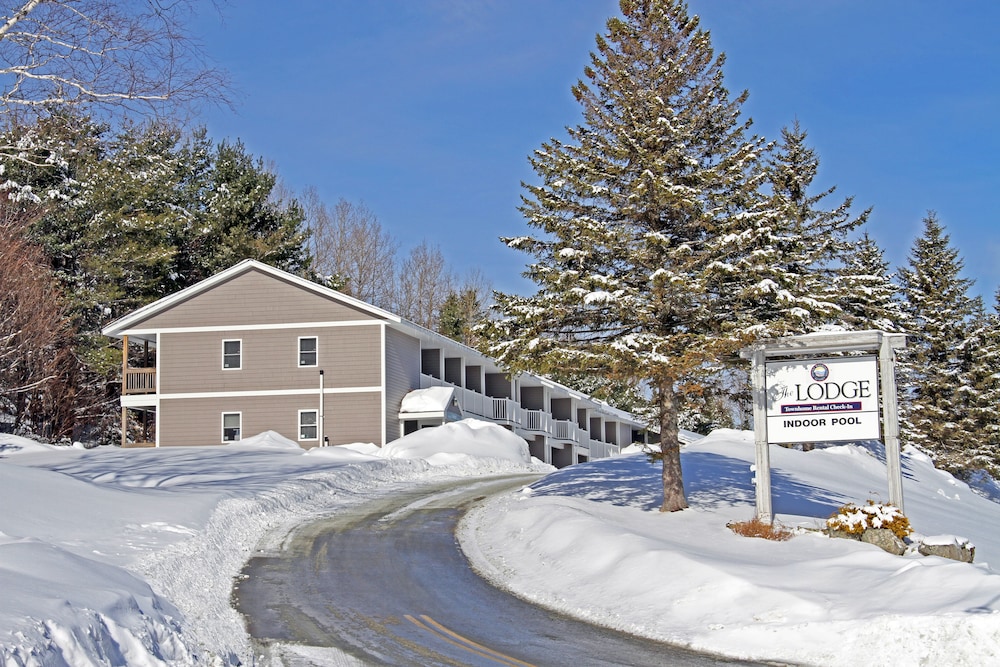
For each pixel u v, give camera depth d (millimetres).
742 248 19172
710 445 34188
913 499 31562
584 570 16125
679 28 21016
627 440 69062
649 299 19797
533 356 19797
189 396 40562
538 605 14383
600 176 20281
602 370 19781
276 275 40719
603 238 19578
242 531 19391
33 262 41188
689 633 12461
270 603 13938
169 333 41094
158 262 49094
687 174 19953
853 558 15148
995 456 52375
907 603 12305
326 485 26250
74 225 47469
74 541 14742
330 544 18891
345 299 39906
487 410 47688
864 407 18203
